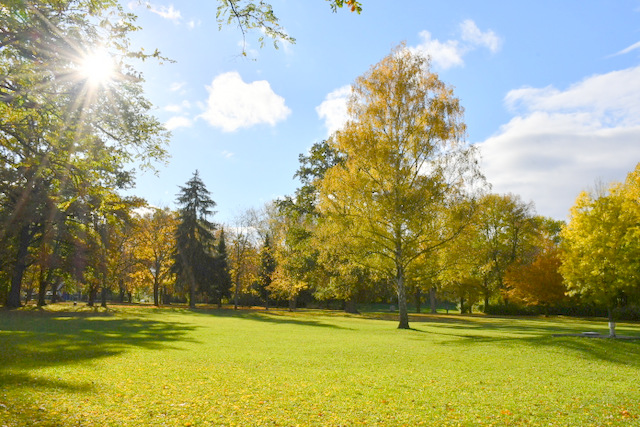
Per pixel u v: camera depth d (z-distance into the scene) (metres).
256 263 49.41
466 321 38.78
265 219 59.22
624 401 8.66
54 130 11.70
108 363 11.17
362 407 7.59
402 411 7.41
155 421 6.38
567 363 13.89
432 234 24.56
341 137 24.98
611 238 30.27
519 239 56.97
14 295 33.75
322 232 26.30
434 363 13.16
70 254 34.25
